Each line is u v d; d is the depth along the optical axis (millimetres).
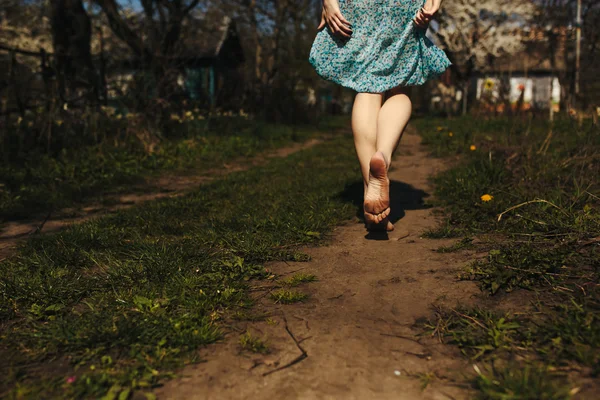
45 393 1508
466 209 3705
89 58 11273
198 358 1719
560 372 1505
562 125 9609
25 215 4797
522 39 21750
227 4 21016
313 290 2381
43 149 7734
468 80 23234
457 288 2283
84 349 1786
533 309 1960
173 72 11297
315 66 3260
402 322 1984
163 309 2098
